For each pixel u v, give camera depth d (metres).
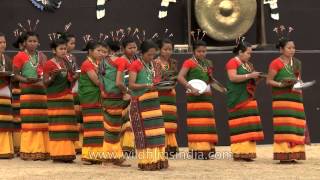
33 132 12.89
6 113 13.18
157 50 11.29
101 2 17.84
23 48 13.24
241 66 12.64
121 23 18.00
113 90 11.38
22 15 17.48
